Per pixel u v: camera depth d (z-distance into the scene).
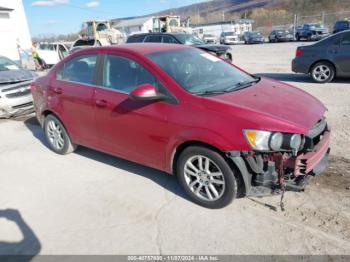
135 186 3.96
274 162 3.00
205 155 3.20
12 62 8.77
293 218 3.12
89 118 4.27
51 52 21.00
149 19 54.78
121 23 58.38
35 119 7.51
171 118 3.32
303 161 2.95
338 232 2.90
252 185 3.19
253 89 3.66
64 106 4.61
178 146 3.38
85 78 4.36
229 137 2.97
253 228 3.04
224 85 3.72
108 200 3.70
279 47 24.67
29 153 5.34
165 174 4.21
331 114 6.17
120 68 3.91
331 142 4.80
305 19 41.59
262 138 2.88
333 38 8.84
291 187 3.02
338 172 3.88
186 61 3.96
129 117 3.71
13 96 7.25
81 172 4.46
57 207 3.64
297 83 9.46
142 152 3.78
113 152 4.20
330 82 9.23
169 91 3.39
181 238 2.99
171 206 3.49
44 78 5.07
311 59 9.23
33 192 4.03
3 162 5.04
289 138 2.87
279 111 3.11
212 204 3.34
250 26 50.53
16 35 28.05
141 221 3.28
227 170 3.11
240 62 15.73
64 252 2.93
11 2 27.56
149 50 3.93
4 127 7.02
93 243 3.01
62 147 5.04
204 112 3.14
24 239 3.14
